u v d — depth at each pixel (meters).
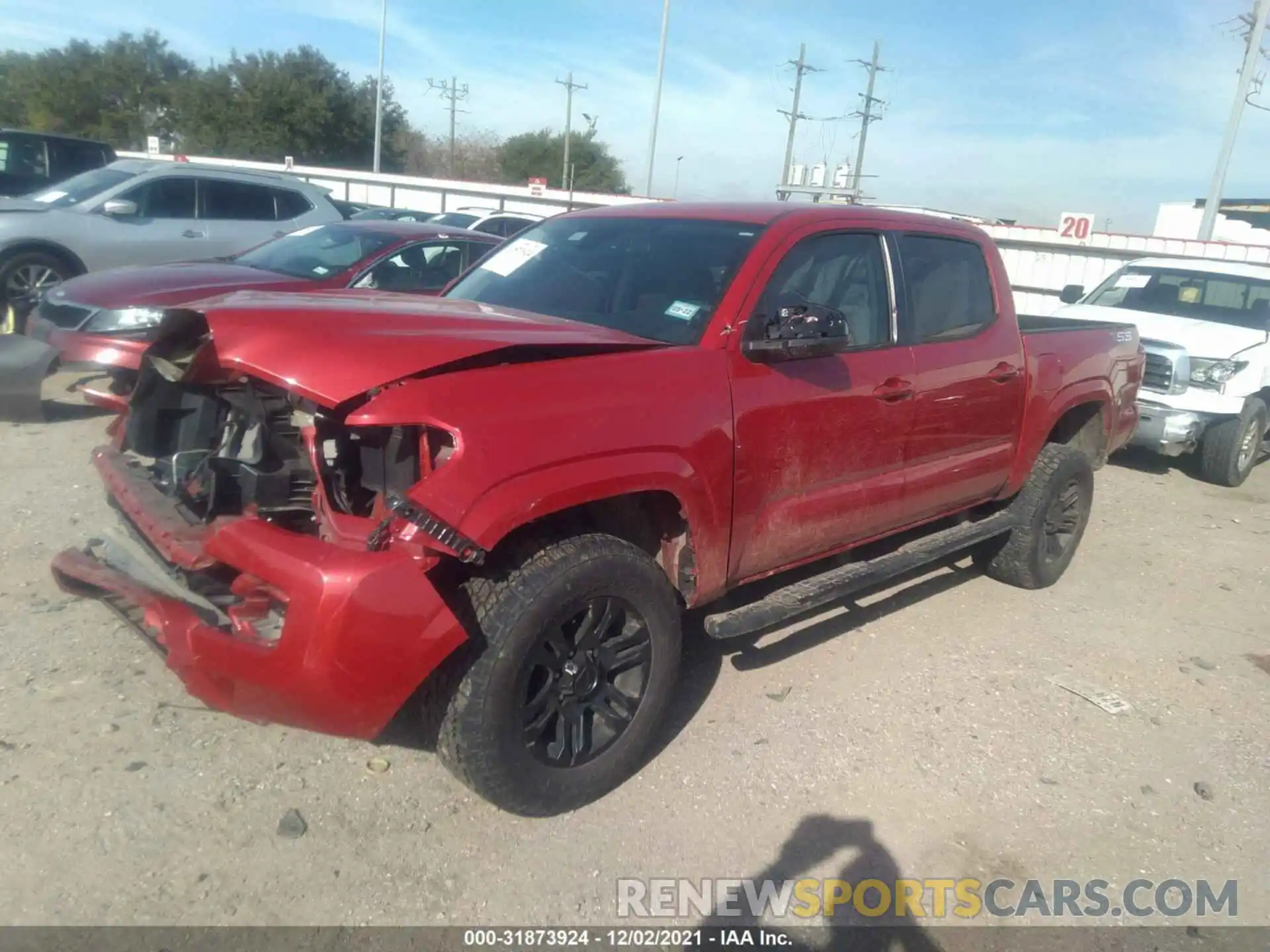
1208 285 9.84
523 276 4.39
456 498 2.86
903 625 5.16
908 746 3.99
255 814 3.23
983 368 4.82
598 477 3.16
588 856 3.19
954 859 3.35
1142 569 6.44
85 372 7.90
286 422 3.35
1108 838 3.52
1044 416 5.32
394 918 2.86
